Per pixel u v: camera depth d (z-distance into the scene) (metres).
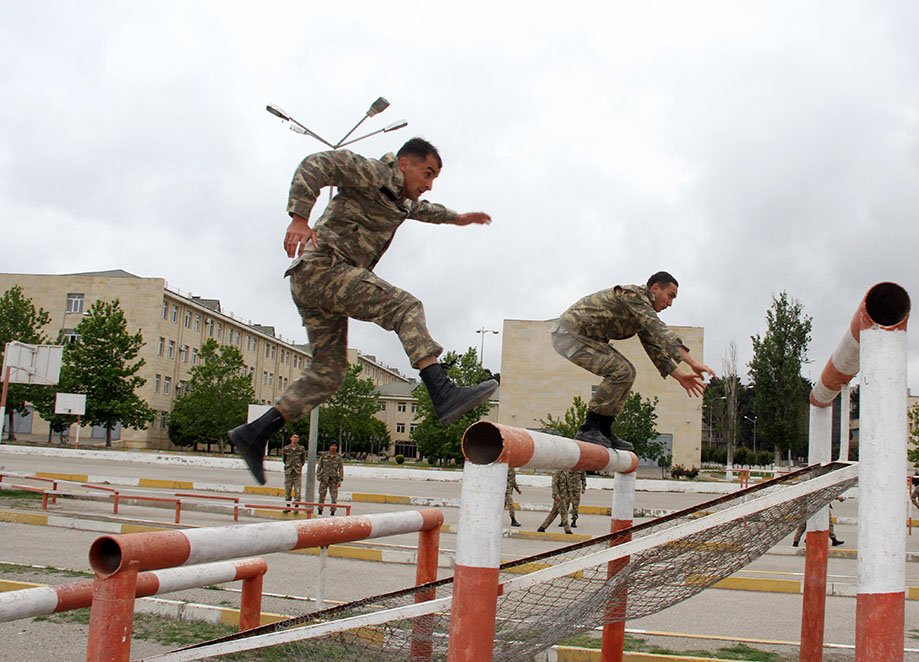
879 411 1.98
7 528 14.25
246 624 4.50
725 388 55.53
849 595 10.77
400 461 55.22
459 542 2.12
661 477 39.59
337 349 3.46
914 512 25.81
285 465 19.80
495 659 3.08
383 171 3.27
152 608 7.91
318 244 3.25
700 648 7.23
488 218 4.10
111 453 39.97
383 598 3.64
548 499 26.58
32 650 6.34
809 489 2.46
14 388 47.47
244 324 73.88
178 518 15.47
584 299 4.54
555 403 29.61
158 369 59.78
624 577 3.06
